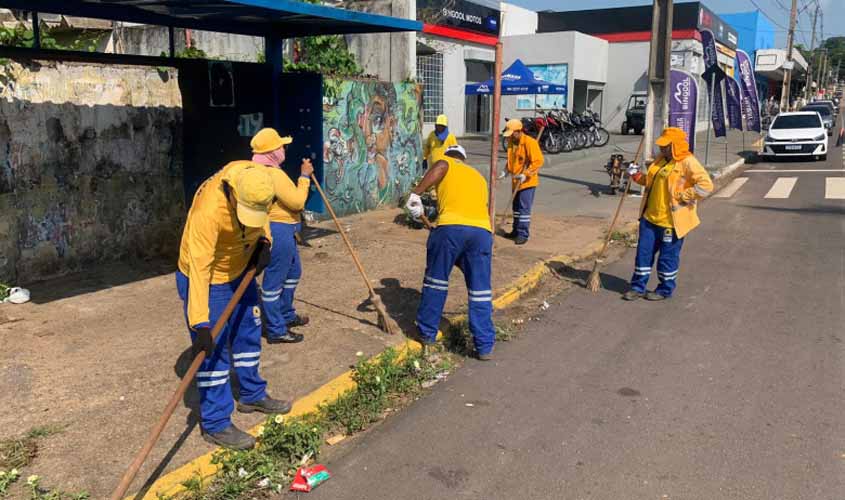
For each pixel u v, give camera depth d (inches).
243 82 321.1
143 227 313.0
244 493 142.8
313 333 223.0
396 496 142.2
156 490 136.1
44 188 273.0
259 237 154.7
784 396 187.0
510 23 1337.4
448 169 207.6
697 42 1375.5
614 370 206.5
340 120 413.1
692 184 261.1
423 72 1017.5
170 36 295.4
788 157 871.7
